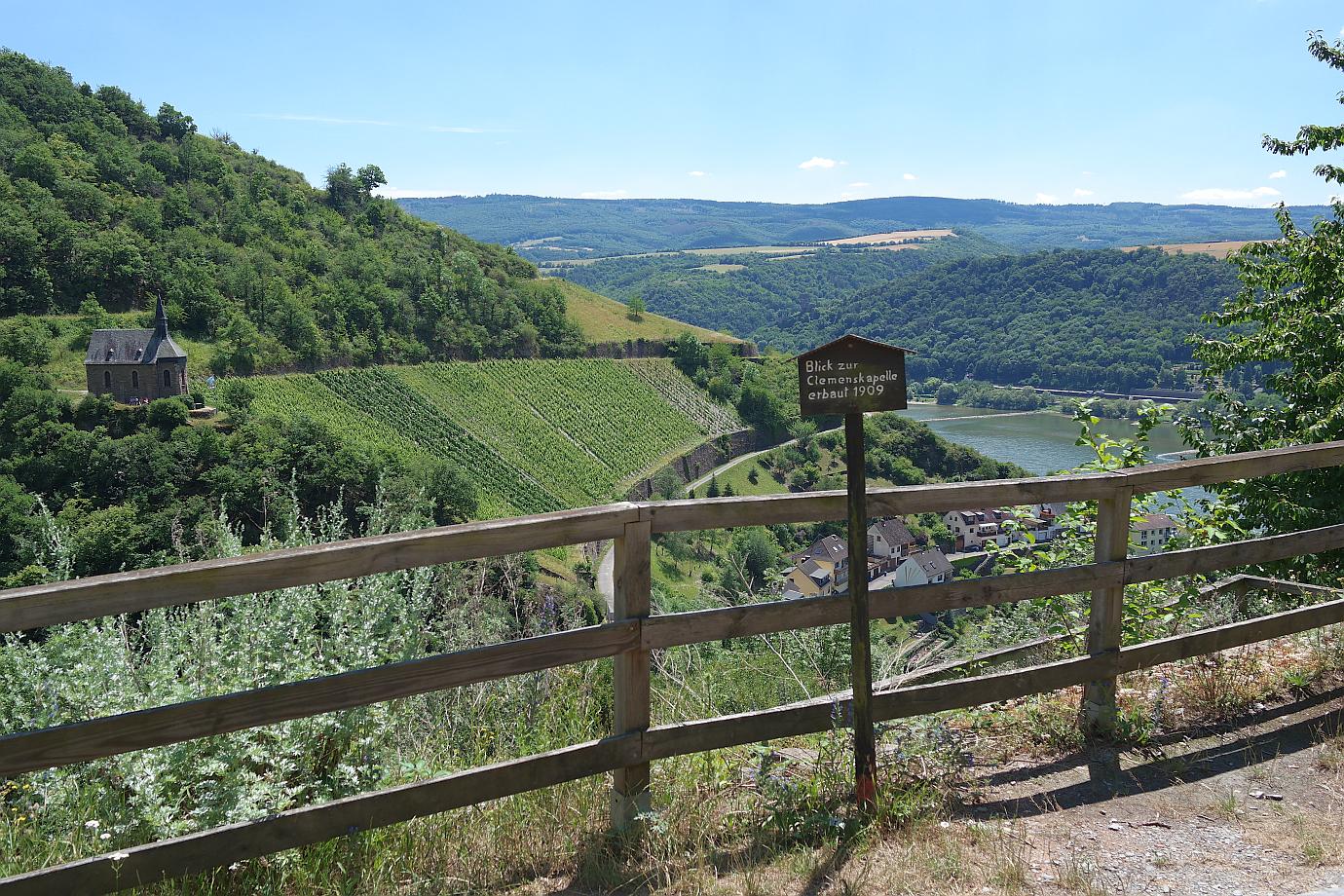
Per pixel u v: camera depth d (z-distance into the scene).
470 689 3.93
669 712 4.21
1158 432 57.59
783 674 5.03
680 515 2.96
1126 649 3.89
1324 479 7.41
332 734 3.36
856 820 3.11
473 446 114.06
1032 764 3.73
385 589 3.77
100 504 67.56
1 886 2.31
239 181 168.38
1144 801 3.40
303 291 132.00
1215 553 4.02
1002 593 3.54
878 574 41.19
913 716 3.56
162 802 3.03
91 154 152.12
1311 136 9.26
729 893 2.76
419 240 179.50
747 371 157.25
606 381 144.12
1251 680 4.43
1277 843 3.06
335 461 72.88
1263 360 9.45
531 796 3.22
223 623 3.66
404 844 2.95
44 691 3.28
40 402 78.50
